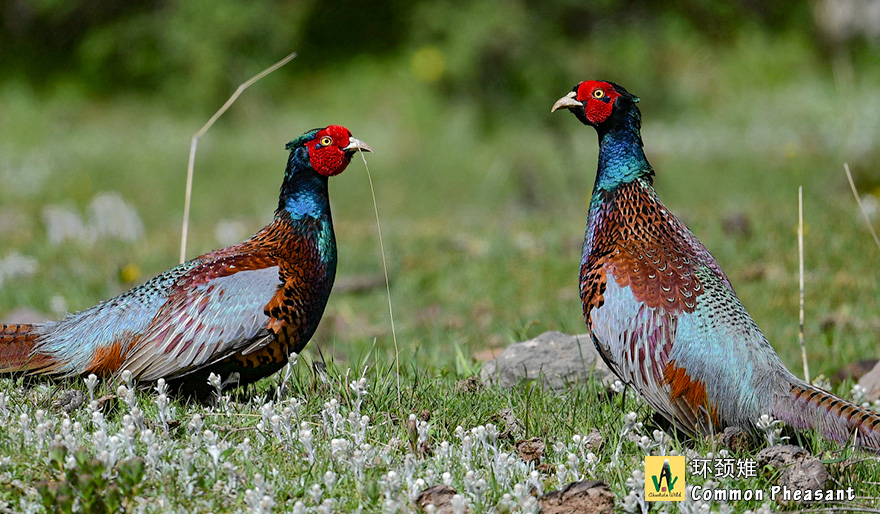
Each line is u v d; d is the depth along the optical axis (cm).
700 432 804
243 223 2636
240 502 682
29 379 868
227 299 855
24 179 3384
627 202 865
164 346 845
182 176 3481
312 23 4612
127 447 711
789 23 4544
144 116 4291
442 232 2181
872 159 2841
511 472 731
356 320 1566
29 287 1777
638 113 881
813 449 785
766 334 1371
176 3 4462
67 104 4400
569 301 1584
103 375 857
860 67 4178
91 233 2330
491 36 4122
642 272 824
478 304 1602
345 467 737
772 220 1889
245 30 4325
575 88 895
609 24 4428
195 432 759
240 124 4197
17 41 4731
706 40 4500
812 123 3691
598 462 770
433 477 713
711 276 834
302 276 888
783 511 720
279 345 875
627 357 819
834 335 1338
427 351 1311
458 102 4175
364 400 878
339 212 3047
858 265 1595
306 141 903
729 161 3403
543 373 990
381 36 4603
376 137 3997
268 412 795
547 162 3522
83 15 4659
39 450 710
